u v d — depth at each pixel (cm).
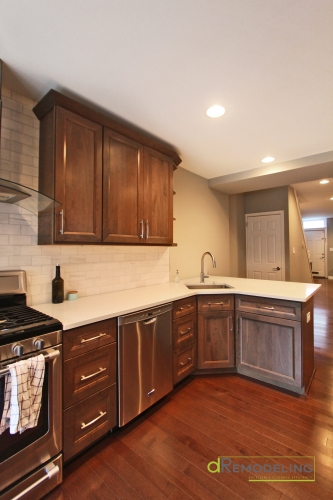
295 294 222
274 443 164
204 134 242
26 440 123
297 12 119
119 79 163
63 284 195
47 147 174
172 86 171
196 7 116
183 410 199
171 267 323
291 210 492
